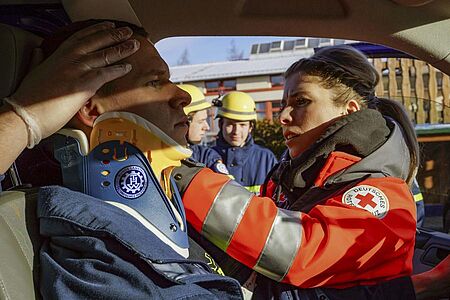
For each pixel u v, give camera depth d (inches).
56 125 44.1
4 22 60.4
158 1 69.4
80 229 43.9
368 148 61.0
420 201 95.9
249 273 56.8
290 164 65.8
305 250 52.4
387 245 54.3
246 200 54.0
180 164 51.6
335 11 69.1
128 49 46.1
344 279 54.7
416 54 68.9
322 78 64.7
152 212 47.6
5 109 43.1
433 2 63.7
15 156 42.9
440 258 80.6
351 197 57.0
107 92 47.4
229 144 151.4
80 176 47.3
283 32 73.7
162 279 44.0
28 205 47.7
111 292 41.5
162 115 48.9
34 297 43.3
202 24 72.9
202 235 54.7
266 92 303.9
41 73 44.3
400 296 57.8
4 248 42.2
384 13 66.8
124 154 47.2
